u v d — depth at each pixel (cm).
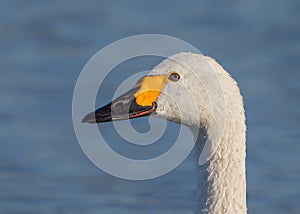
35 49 2206
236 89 933
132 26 2338
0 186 1547
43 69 2081
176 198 1491
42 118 1830
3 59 2153
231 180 930
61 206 1475
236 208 928
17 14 2450
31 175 1591
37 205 1477
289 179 1545
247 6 2469
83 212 1450
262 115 1816
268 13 2422
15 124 1802
